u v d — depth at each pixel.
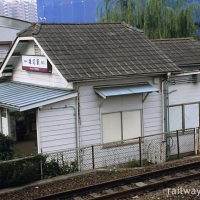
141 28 25.80
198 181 11.21
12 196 10.53
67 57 14.79
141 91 14.80
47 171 12.31
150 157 15.05
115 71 14.72
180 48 19.22
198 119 17.55
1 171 11.08
